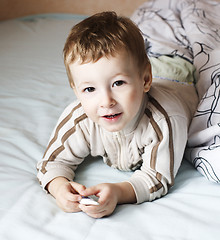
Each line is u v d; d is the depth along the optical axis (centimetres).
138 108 75
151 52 143
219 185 84
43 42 188
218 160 82
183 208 74
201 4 174
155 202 78
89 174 89
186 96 110
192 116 105
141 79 76
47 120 112
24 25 213
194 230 67
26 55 169
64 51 77
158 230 68
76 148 86
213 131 89
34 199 77
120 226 69
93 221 71
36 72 150
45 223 70
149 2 199
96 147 87
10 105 122
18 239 67
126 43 72
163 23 164
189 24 157
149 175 81
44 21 224
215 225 69
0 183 83
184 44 151
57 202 76
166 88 105
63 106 122
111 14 82
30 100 124
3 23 222
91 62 69
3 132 105
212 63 118
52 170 83
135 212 73
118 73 70
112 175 89
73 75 73
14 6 253
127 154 86
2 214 73
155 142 81
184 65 123
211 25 157
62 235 67
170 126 81
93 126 84
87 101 73
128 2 241
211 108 96
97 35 72
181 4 186
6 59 164
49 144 88
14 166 90
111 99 71
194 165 91
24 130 106
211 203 75
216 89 97
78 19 237
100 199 71
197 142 93
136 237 66
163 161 80
